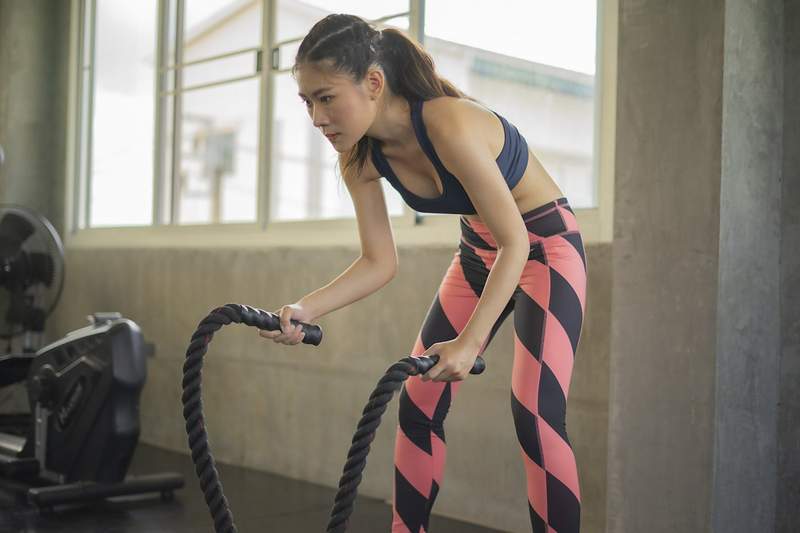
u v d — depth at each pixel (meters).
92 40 5.80
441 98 1.96
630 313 2.75
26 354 4.43
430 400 2.21
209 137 8.78
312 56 1.80
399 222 3.94
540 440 2.04
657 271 2.70
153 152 5.35
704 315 2.60
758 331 2.74
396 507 2.26
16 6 5.82
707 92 2.61
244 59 4.94
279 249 4.50
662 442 2.67
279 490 4.09
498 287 1.79
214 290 4.83
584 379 3.24
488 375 3.53
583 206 3.39
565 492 2.03
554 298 2.11
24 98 5.83
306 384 4.32
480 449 3.55
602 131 3.26
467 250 2.26
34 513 3.61
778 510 2.83
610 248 3.18
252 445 4.59
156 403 5.14
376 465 3.97
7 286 4.43
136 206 5.48
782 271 2.84
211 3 5.16
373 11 4.18
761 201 2.74
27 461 3.94
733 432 2.64
